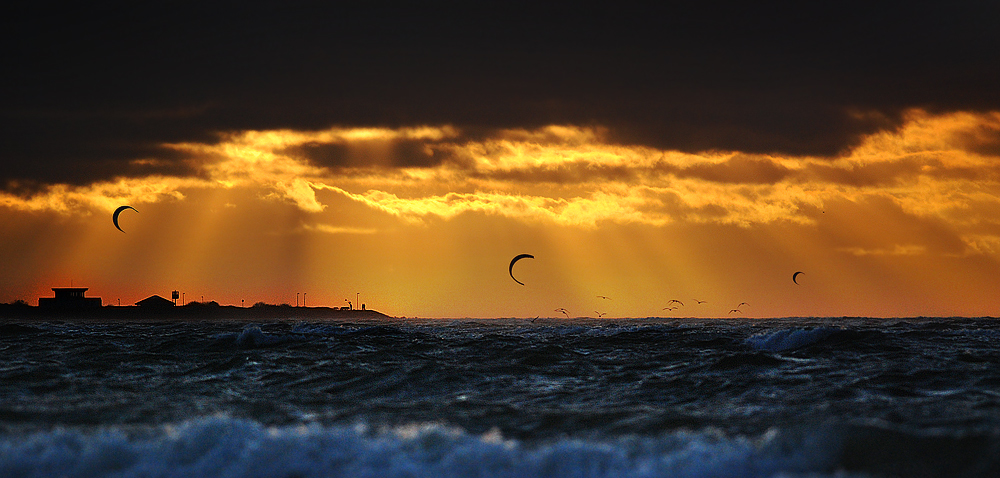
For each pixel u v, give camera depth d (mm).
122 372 83438
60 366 86750
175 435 37062
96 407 54875
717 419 50156
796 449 35594
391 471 32844
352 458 34531
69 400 62156
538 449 36531
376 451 35406
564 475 32594
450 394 70438
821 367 77500
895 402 57156
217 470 32812
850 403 57781
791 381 70562
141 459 33906
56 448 34875
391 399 66812
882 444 35281
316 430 38312
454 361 91438
